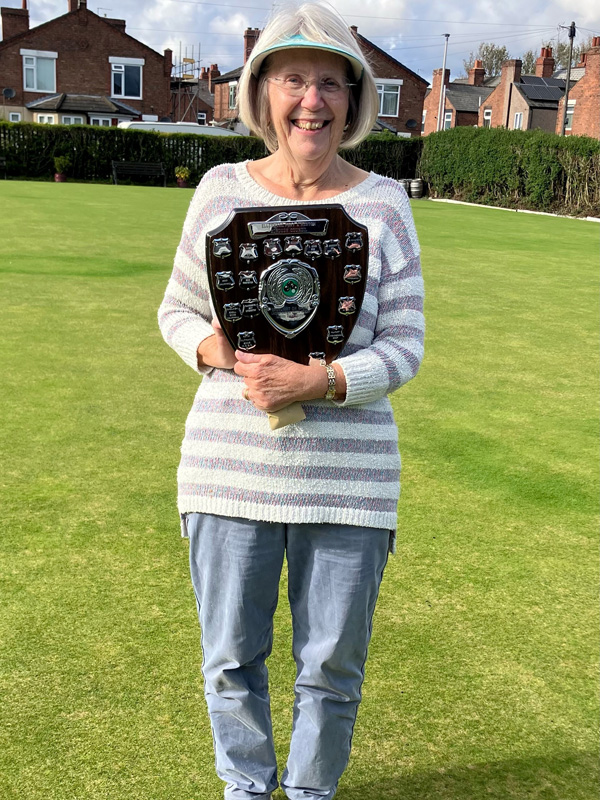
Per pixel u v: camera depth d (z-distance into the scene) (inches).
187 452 77.0
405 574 132.5
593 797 88.7
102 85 1734.7
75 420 193.9
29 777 87.4
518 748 95.4
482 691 104.9
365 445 74.5
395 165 1289.4
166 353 255.4
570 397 231.5
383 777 90.0
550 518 155.2
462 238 652.7
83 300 328.2
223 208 75.6
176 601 121.3
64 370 233.1
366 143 1269.7
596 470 179.0
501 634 117.3
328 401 74.0
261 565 75.7
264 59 73.5
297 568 77.0
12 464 167.2
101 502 152.3
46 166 1202.6
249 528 74.7
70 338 268.2
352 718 80.0
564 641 116.3
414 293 75.9
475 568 135.3
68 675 103.6
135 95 1761.8
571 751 95.3
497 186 1077.8
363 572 75.2
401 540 143.6
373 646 113.1
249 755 81.2
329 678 77.0
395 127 1843.0
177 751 92.0
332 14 72.4
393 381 72.9
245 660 78.8
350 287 72.1
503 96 1953.7
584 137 966.4
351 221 70.8
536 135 1005.2
